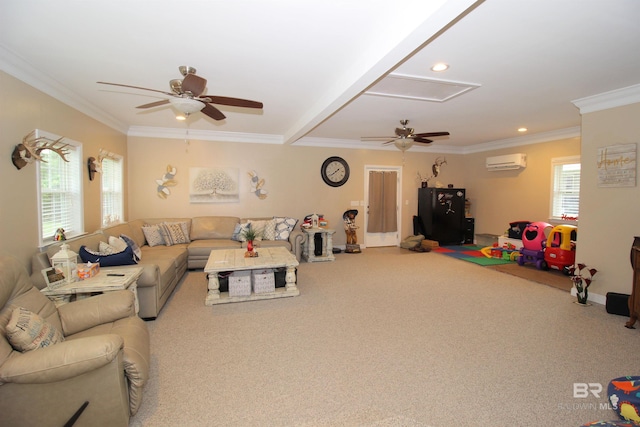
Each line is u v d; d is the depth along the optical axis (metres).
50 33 2.28
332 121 5.09
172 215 5.98
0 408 1.47
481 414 1.89
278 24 2.14
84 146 4.00
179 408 1.93
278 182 6.58
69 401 1.54
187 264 5.08
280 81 3.22
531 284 4.51
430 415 1.88
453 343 2.76
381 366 2.40
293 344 2.74
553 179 6.04
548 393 2.08
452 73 3.05
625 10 1.98
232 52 2.58
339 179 7.02
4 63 2.60
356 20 2.09
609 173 3.63
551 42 2.42
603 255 3.70
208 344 2.73
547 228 5.54
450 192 7.45
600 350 2.64
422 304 3.71
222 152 6.19
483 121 5.08
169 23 2.14
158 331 2.98
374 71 2.51
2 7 1.95
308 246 6.02
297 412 1.90
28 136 2.87
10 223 2.70
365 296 3.98
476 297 3.95
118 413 1.62
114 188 5.14
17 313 1.68
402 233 7.73
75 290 2.57
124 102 3.99
